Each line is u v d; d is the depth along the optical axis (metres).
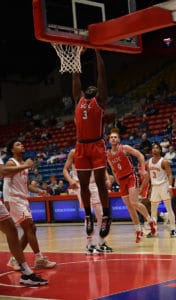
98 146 7.05
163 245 8.78
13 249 6.09
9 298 5.43
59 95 27.55
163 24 5.97
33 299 5.30
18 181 7.08
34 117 25.86
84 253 8.45
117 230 11.96
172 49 21.88
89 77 24.98
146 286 5.57
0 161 5.86
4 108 27.97
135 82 24.89
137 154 9.23
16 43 22.50
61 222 15.61
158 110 21.52
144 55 23.19
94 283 5.94
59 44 6.75
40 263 7.16
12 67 25.39
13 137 25.59
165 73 24.02
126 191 9.27
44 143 23.73
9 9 19.11
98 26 6.52
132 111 23.00
